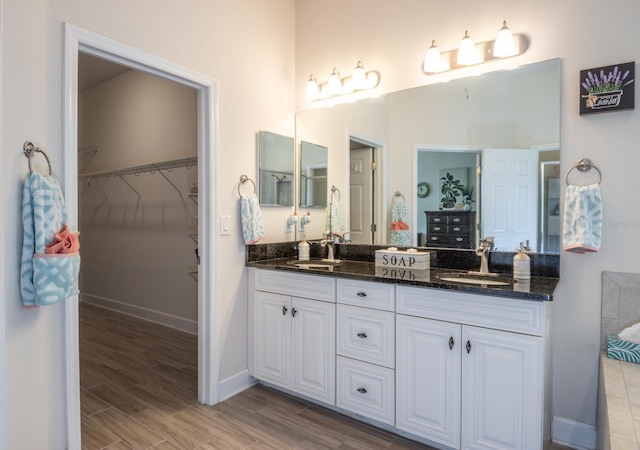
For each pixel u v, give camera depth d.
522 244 2.11
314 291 2.27
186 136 3.79
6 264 1.50
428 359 1.86
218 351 2.40
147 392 2.53
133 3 1.95
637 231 1.81
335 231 2.83
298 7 3.02
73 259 1.59
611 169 1.87
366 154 2.69
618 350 1.75
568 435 1.96
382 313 2.01
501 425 1.68
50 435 1.64
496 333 1.68
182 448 1.92
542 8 2.04
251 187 2.64
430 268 2.39
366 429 2.10
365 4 2.69
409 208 2.51
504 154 2.17
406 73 2.52
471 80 2.28
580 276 1.94
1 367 1.48
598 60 1.90
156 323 4.16
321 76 2.89
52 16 1.64
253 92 2.66
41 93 1.61
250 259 2.61
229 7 2.48
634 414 1.28
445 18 2.36
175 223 3.94
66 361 1.68
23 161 1.55
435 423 1.85
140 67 2.04
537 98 2.06
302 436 2.04
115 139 4.58
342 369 2.16
